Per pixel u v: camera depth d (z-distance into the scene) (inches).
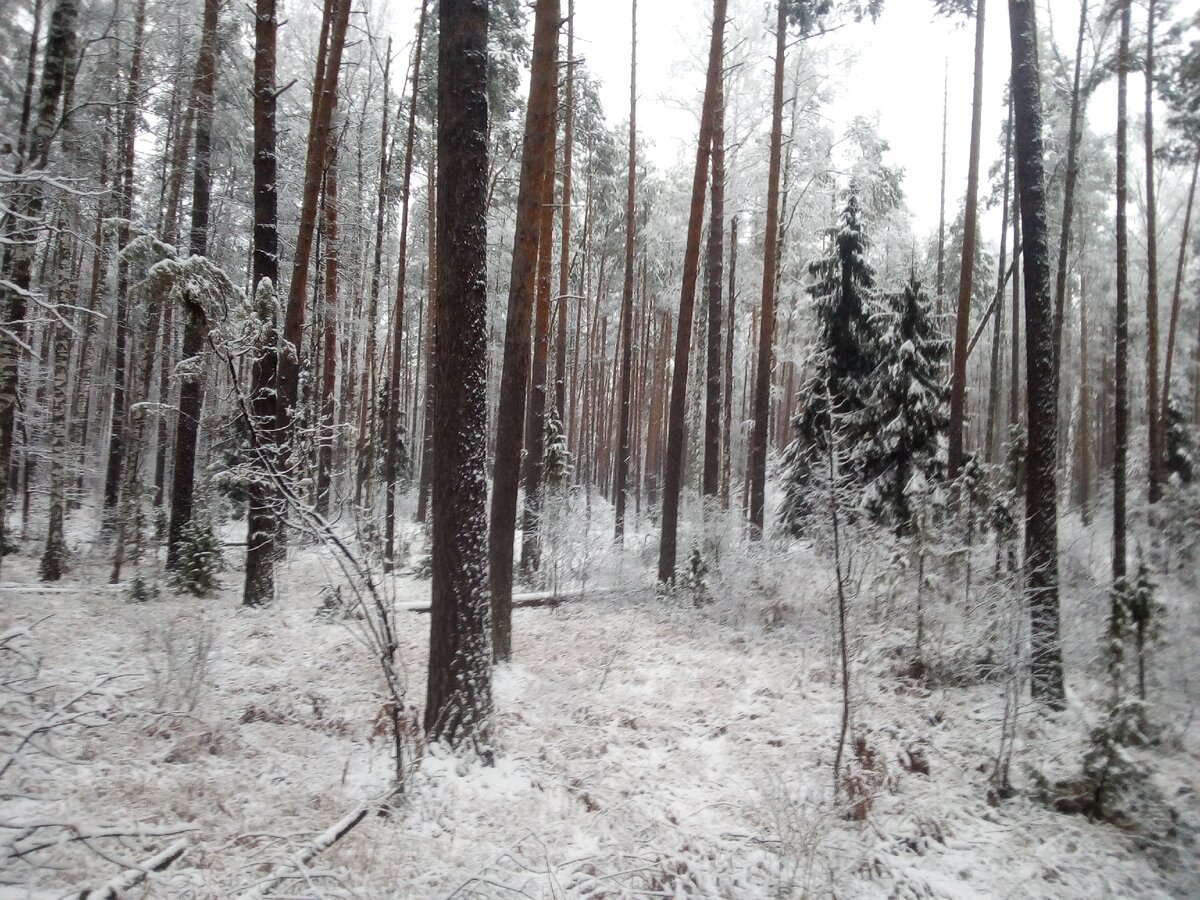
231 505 774.5
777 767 265.3
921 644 374.9
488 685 261.3
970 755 285.0
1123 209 523.8
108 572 591.2
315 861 173.3
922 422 677.3
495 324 1140.5
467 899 164.9
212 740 246.8
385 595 227.1
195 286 213.2
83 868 160.2
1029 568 334.3
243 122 682.2
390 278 1147.9
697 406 1106.1
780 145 632.4
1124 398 508.7
